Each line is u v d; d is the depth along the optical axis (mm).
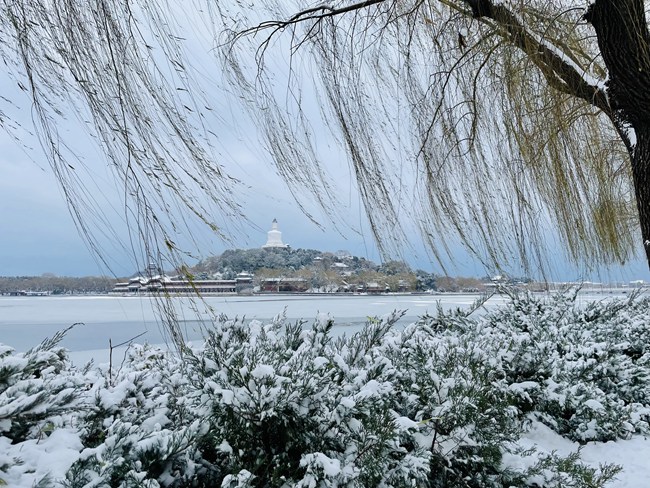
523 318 5195
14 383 1843
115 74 1741
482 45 3607
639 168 2990
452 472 2490
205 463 1974
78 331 12445
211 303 1871
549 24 3174
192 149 1863
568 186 3646
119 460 1579
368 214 3150
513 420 3070
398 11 3578
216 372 2070
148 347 4566
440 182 3545
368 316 3055
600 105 3219
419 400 2773
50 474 1489
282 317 2957
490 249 3471
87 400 2109
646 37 2713
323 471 1744
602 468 2736
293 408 1977
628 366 4734
